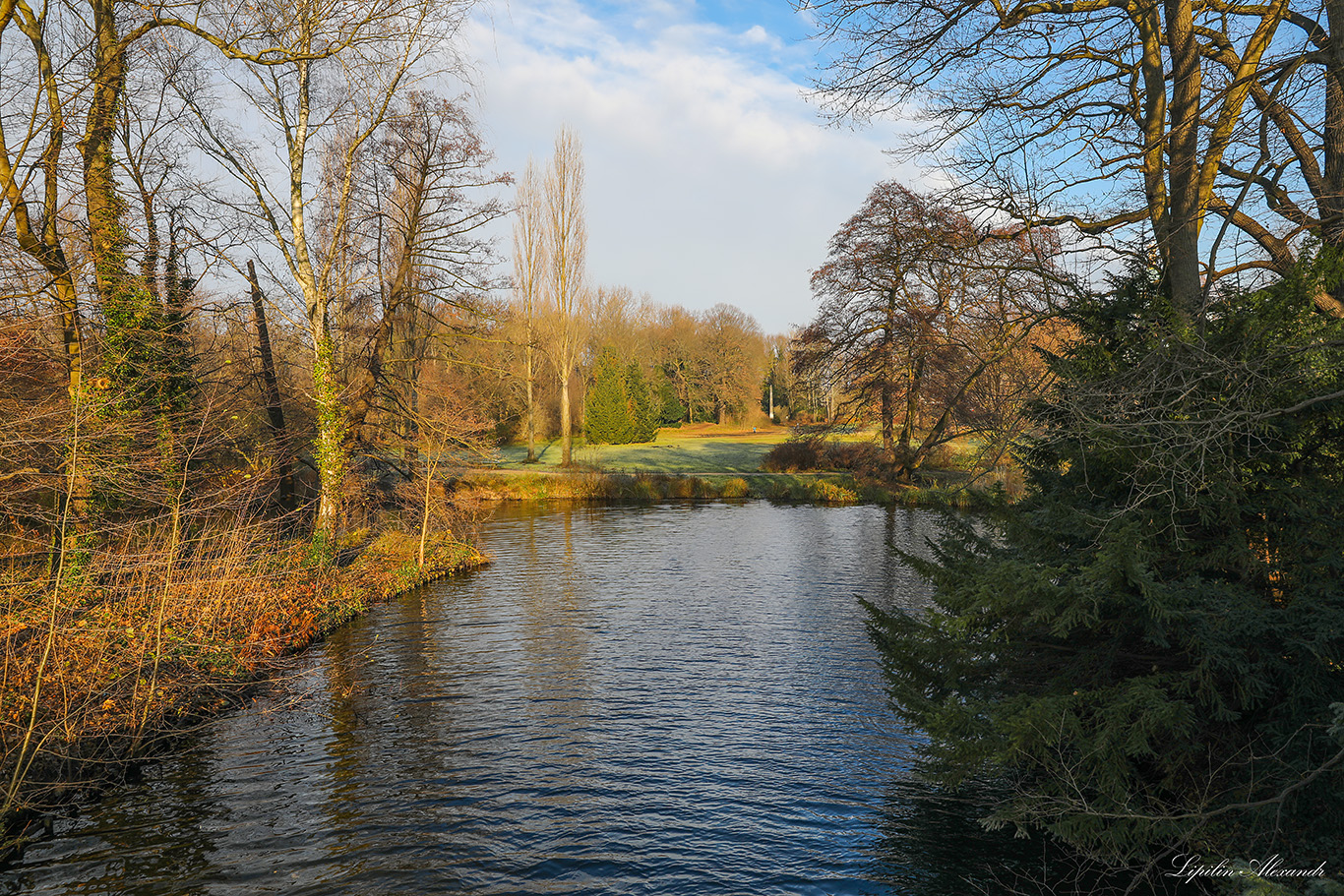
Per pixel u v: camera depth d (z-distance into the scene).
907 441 37.19
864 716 10.80
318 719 10.74
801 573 20.84
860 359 36.28
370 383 21.52
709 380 93.12
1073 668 6.92
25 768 7.94
